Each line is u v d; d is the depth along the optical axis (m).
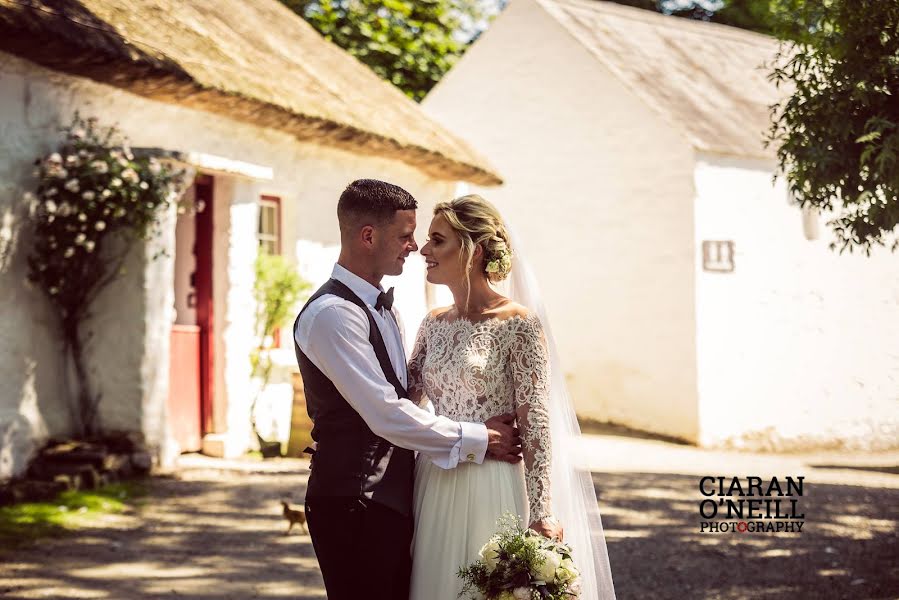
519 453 3.51
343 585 3.41
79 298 7.81
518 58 15.05
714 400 12.90
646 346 13.43
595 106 14.11
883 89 6.48
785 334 13.66
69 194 7.47
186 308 9.30
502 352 3.52
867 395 14.45
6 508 6.66
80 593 5.32
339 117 10.02
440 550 3.47
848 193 6.88
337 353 3.38
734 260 13.23
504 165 15.20
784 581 5.95
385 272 3.55
